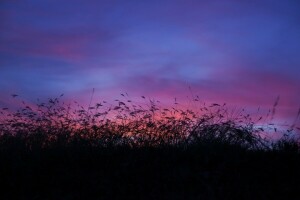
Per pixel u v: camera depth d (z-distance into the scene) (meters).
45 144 8.81
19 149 8.47
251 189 6.90
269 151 8.48
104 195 6.84
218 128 8.93
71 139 8.89
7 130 9.19
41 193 6.95
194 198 6.67
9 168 7.61
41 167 7.76
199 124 9.16
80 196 6.82
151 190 6.94
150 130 9.06
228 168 7.54
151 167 7.58
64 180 7.26
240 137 8.70
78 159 8.09
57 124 9.61
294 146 8.60
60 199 6.74
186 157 8.04
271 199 6.70
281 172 7.50
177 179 7.18
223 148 8.34
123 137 8.93
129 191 6.92
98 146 8.67
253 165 7.73
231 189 6.88
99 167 7.81
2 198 6.83
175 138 8.80
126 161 7.82
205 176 7.14
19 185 7.14
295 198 6.73
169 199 6.67
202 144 8.49
